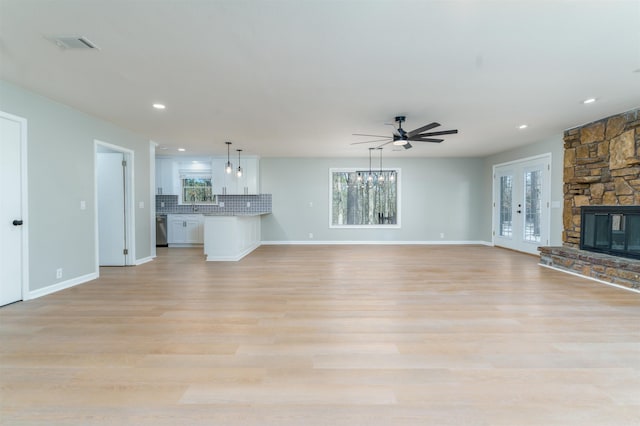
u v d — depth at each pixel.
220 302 3.11
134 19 1.96
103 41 2.23
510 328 2.43
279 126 4.68
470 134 5.30
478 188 7.88
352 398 1.57
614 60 2.54
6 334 2.33
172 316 2.71
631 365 1.88
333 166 7.89
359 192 7.99
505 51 2.39
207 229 5.50
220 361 1.93
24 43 2.25
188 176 7.91
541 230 5.78
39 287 3.35
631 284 3.52
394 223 7.99
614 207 4.11
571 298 3.21
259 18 1.96
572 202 4.94
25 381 1.71
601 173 4.36
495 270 4.61
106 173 5.00
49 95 3.35
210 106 3.71
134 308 2.92
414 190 7.90
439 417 1.43
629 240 3.90
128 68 2.68
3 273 3.00
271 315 2.73
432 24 2.03
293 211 7.91
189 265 5.07
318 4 1.82
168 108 3.79
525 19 1.97
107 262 5.03
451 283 3.84
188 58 2.51
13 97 3.05
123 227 5.03
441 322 2.56
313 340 2.23
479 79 2.92
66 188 3.71
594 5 1.82
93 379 1.74
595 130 4.45
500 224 7.20
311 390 1.64
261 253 6.36
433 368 1.85
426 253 6.32
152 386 1.67
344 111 3.90
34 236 3.29
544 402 1.54
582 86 3.11
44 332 2.37
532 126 4.74
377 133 5.14
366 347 2.12
